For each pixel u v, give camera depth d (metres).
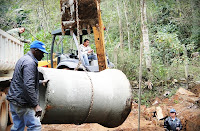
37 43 3.85
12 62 5.81
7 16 13.34
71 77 3.95
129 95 4.34
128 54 10.48
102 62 5.62
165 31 12.55
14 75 3.75
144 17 10.00
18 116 3.82
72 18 5.18
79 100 3.85
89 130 6.12
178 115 6.86
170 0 14.07
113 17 14.09
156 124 6.88
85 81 4.04
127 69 9.77
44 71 3.83
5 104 5.45
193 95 7.82
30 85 3.52
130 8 13.62
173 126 5.93
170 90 8.50
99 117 4.16
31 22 16.69
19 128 3.98
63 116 3.85
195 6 12.70
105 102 4.09
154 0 14.50
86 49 6.95
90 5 5.07
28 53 3.78
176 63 9.38
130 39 12.90
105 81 4.28
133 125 6.73
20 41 6.79
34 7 14.86
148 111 7.54
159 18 14.16
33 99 3.53
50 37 14.51
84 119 4.05
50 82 3.71
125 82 4.42
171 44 9.30
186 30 13.30
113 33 14.71
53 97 3.67
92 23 5.21
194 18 12.59
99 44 5.48
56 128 6.30
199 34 12.51
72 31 5.34
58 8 15.20
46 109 3.68
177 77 9.03
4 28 13.09
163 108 7.38
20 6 14.69
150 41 11.36
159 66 9.28
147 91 8.80
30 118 3.74
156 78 9.06
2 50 4.94
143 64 9.58
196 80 8.77
